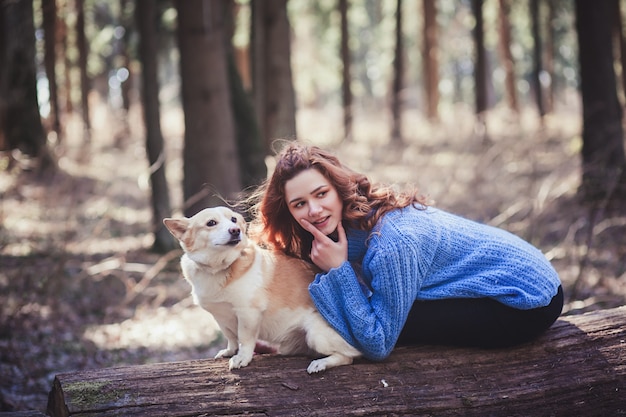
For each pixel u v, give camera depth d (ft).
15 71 43.32
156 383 9.16
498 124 56.75
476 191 30.01
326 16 81.82
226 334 10.34
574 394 9.75
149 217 36.27
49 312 20.44
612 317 10.93
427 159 42.91
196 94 24.80
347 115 52.54
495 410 9.43
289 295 9.91
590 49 33.30
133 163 51.62
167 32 48.96
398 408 9.20
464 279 9.76
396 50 63.05
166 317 21.75
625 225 24.30
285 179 9.98
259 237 10.96
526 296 9.44
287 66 37.93
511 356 10.03
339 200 10.00
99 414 8.67
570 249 22.70
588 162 31.32
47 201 29.35
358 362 9.85
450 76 129.29
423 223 9.75
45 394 15.25
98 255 26.86
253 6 38.60
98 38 75.10
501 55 83.66
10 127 42.96
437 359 9.91
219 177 24.94
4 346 17.34
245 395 9.09
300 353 10.28
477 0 54.29
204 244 9.53
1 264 22.97
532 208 25.31
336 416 9.00
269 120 37.58
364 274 9.89
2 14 41.22
